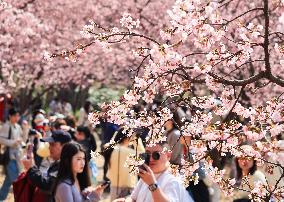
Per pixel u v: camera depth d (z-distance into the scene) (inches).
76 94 1408.7
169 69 210.8
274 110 210.5
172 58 206.4
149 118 222.7
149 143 223.3
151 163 247.3
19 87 1089.4
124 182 397.4
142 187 264.8
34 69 1018.1
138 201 263.0
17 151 565.6
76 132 512.1
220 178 217.0
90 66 1011.3
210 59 211.9
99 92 1330.0
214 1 221.8
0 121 868.6
